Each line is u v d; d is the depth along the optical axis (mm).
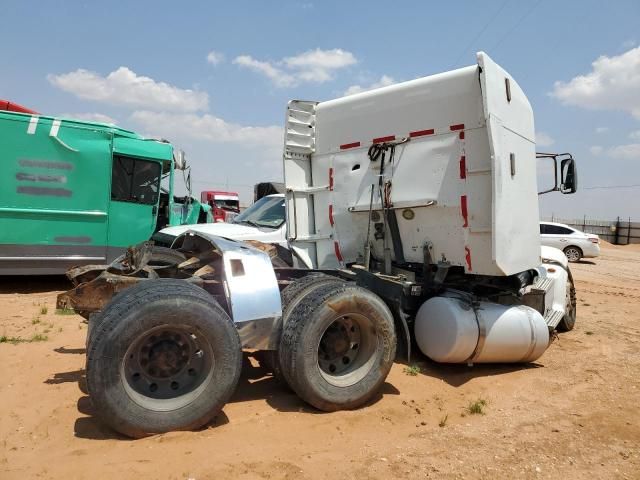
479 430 4133
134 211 11062
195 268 5207
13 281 11242
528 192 5984
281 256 6699
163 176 11711
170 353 3715
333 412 4293
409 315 5902
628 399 4988
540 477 3367
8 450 3406
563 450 3793
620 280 16938
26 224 10047
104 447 3438
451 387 5199
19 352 5691
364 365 4457
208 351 3742
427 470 3375
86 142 10516
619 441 3996
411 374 5414
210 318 3711
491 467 3471
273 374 5062
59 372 5035
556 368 6043
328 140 6578
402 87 5875
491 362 5766
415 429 4102
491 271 5441
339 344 4426
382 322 4453
